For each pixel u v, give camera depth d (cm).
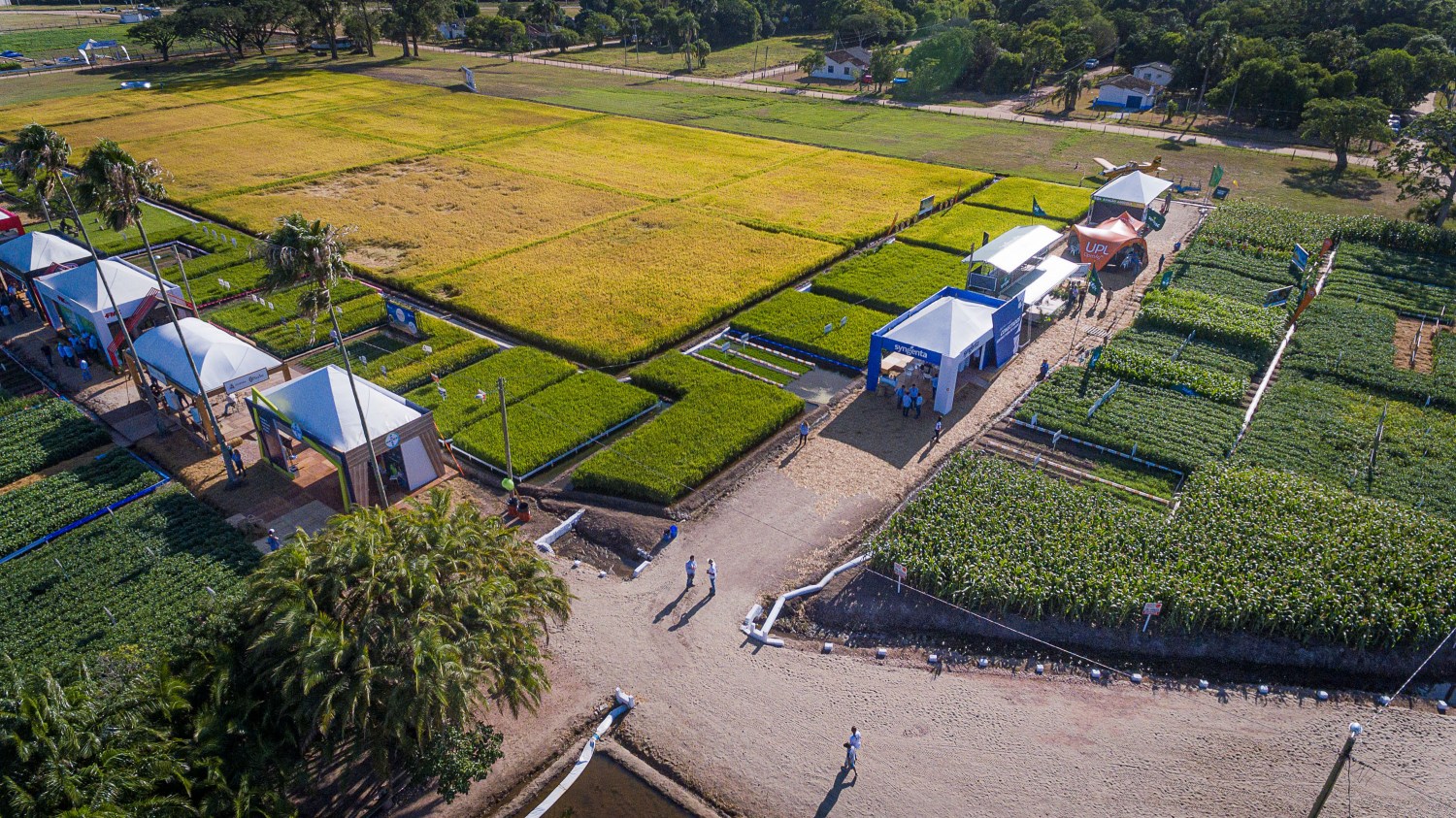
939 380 5850
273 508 4972
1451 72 13400
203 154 12044
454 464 5397
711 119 14588
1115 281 8144
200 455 5478
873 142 13200
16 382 6362
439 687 2891
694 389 6134
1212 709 3762
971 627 4184
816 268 8444
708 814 3338
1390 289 7794
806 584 4444
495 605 3203
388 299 7181
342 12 19538
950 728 3666
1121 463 5403
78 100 15262
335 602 3056
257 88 16338
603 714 3750
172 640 3575
